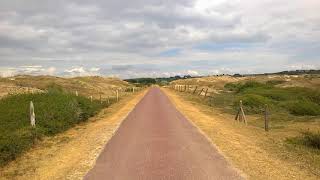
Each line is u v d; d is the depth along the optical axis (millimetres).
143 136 15273
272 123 23672
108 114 25219
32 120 15422
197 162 10625
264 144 14008
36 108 18875
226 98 43156
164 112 25688
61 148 13492
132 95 54125
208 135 15547
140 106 31328
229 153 11961
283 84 71375
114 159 11195
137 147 12938
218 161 10773
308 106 29641
